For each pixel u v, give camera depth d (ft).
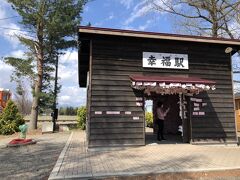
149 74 39.75
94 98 37.11
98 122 36.73
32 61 67.77
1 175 24.36
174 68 40.83
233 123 42.24
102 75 37.83
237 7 67.36
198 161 28.60
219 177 23.50
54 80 73.20
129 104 38.01
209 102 41.86
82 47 41.32
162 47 40.86
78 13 66.85
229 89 42.98
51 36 65.67
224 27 72.08
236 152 34.83
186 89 37.37
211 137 41.01
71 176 22.31
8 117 62.54
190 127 40.73
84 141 46.09
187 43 41.96
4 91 83.10
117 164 27.04
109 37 38.78
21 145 41.06
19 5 63.05
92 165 26.61
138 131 37.91
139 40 39.96
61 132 66.18
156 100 59.77
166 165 26.50
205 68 42.34
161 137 46.19
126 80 38.55
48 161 29.96
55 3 64.90
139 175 23.20
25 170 26.04
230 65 43.57
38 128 68.74
